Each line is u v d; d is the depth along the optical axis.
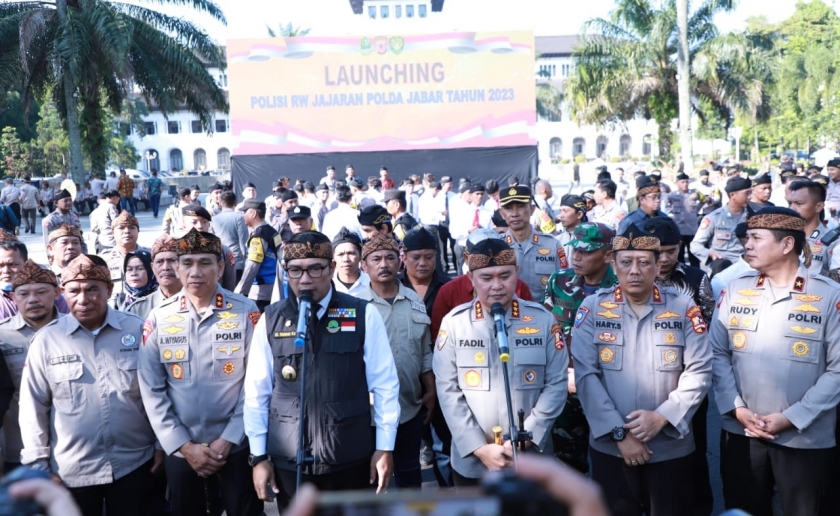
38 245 19.22
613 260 3.82
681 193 12.80
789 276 3.76
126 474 3.86
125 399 3.87
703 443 4.72
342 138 20.09
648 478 3.69
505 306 3.69
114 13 22.34
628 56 28.72
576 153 72.25
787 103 41.28
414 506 0.74
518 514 0.74
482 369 3.67
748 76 28.64
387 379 3.66
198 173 60.09
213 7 25.00
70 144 24.31
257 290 7.41
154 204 28.78
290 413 3.47
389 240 4.51
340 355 3.51
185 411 3.79
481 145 20.09
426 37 19.84
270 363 3.60
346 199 10.88
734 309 3.88
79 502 3.78
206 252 3.86
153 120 71.44
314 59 19.83
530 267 5.95
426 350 4.59
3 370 4.05
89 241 13.20
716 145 44.72
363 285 5.09
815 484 3.67
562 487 0.76
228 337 3.87
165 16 24.47
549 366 3.69
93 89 23.77
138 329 4.00
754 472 3.80
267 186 20.06
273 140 19.97
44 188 27.33
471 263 3.64
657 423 3.55
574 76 30.06
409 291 4.64
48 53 23.00
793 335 3.67
